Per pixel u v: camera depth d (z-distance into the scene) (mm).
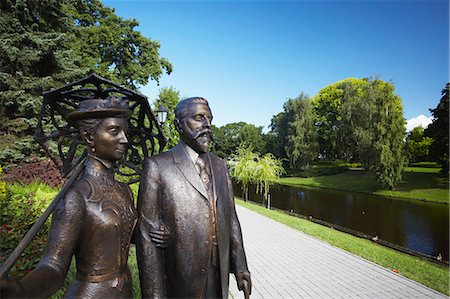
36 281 1227
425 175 28328
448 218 15633
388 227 13578
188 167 2051
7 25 11695
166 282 1985
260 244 8656
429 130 27844
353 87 35000
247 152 21422
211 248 2006
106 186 1665
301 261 7121
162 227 1948
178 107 2168
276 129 39969
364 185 28500
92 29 17609
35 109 11609
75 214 1489
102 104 1615
